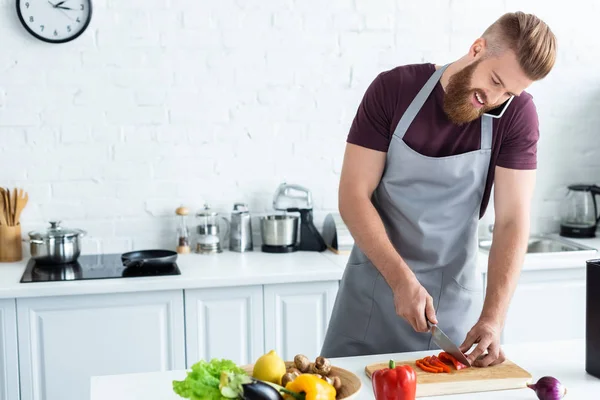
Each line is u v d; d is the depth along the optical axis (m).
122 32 3.51
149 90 3.57
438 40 3.80
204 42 3.59
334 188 3.80
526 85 1.97
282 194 3.67
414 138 2.26
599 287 1.90
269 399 1.51
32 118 3.49
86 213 3.59
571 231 3.91
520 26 1.92
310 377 1.61
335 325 2.53
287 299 3.25
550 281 3.48
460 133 2.25
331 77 3.73
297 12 3.66
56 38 3.43
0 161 3.49
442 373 1.91
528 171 2.25
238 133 3.68
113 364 3.13
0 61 3.43
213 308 3.18
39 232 3.35
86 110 3.53
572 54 3.96
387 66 3.77
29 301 3.02
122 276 3.14
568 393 1.83
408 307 2.02
